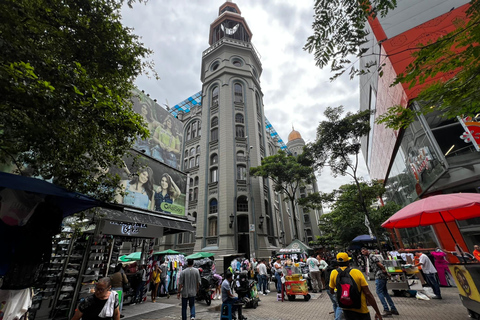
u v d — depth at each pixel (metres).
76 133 3.91
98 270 7.46
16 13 3.03
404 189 18.66
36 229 3.68
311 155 18.78
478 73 2.94
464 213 6.82
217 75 27.91
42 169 4.37
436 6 11.49
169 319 6.77
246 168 23.06
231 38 32.28
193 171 26.25
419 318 5.77
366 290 3.49
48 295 6.69
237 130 25.11
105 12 4.40
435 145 10.00
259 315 7.07
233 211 20.88
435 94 3.35
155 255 13.05
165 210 10.59
